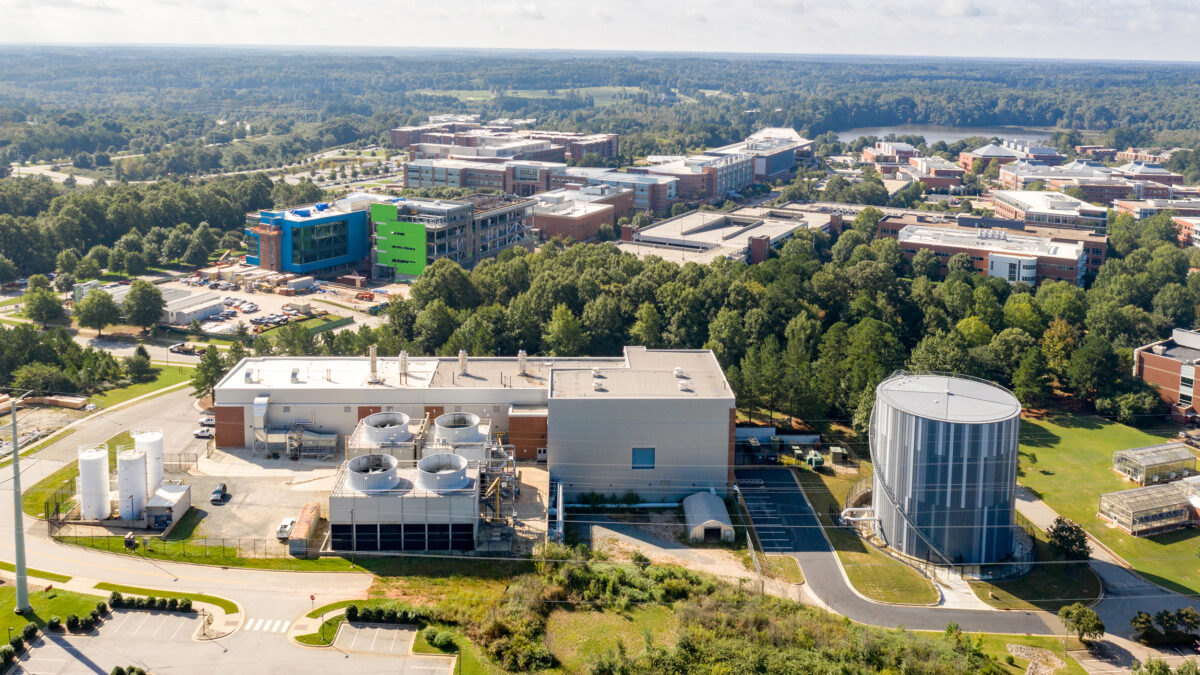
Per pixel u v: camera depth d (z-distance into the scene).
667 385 180.50
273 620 130.50
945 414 157.62
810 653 128.25
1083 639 137.50
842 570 154.88
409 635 128.50
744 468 191.25
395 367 198.00
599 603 138.88
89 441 192.38
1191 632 140.38
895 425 160.50
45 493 166.38
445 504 148.12
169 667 120.06
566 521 166.38
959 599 148.62
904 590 149.88
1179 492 178.12
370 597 136.62
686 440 173.75
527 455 181.25
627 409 171.88
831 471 191.25
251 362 199.62
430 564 146.00
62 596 133.75
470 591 139.12
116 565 142.25
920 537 159.12
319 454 180.50
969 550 158.50
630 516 169.88
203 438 192.75
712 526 161.50
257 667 120.69
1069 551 160.12
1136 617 139.88
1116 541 169.12
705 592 142.88
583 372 188.00
